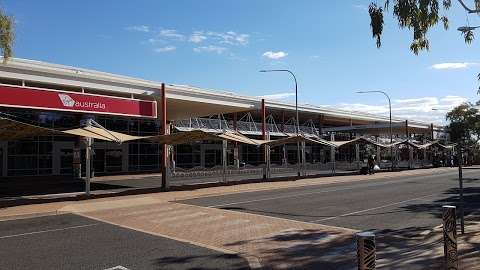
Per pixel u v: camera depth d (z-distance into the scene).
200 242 10.92
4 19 16.64
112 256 9.53
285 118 67.44
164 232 12.29
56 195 22.41
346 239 11.21
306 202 19.27
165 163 26.47
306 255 9.63
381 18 8.94
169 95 32.59
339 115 67.44
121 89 29.16
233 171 42.19
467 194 22.11
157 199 20.66
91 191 25.31
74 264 8.89
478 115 35.78
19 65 24.22
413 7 8.45
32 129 20.45
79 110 25.75
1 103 22.56
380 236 11.57
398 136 87.06
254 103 41.09
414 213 15.60
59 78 25.97
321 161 72.69
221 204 18.91
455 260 7.46
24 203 18.94
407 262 8.68
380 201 19.39
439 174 42.56
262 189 26.38
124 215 15.82
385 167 57.50
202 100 35.34
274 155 65.12
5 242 11.15
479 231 11.29
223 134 31.81
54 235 12.07
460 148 11.24
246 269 8.53
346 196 21.69
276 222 13.77
